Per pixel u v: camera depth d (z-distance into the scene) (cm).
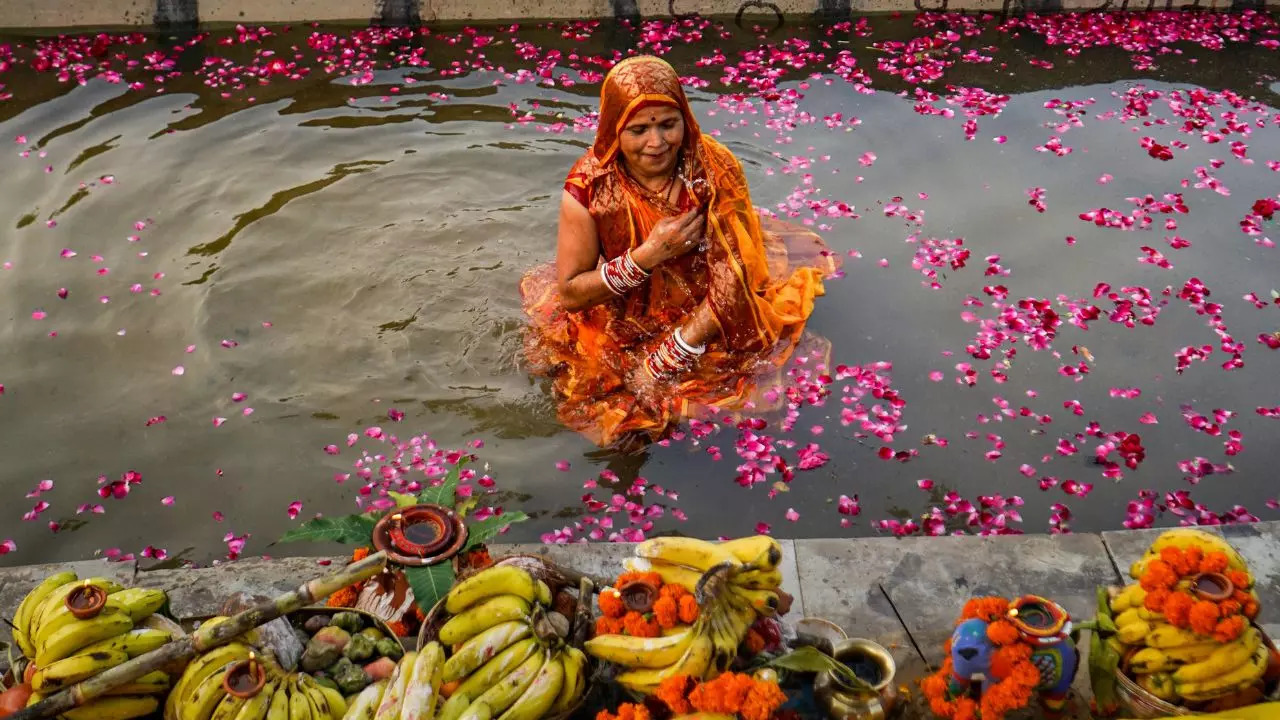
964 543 378
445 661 283
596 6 822
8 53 768
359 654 305
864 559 373
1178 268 570
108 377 509
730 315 476
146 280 564
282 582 371
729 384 495
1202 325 534
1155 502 448
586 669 299
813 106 717
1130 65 767
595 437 478
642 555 300
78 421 487
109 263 575
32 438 479
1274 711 290
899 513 446
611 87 446
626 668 299
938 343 524
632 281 465
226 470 465
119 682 278
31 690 291
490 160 663
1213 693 290
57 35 793
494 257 584
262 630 298
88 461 468
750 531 438
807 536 436
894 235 595
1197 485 455
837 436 477
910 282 561
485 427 483
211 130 688
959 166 655
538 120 702
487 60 770
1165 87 740
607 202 470
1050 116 706
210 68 757
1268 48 791
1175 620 283
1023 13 836
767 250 566
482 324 536
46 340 527
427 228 604
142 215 611
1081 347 521
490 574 292
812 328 530
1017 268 571
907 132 689
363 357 519
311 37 796
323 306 549
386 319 541
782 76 752
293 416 489
